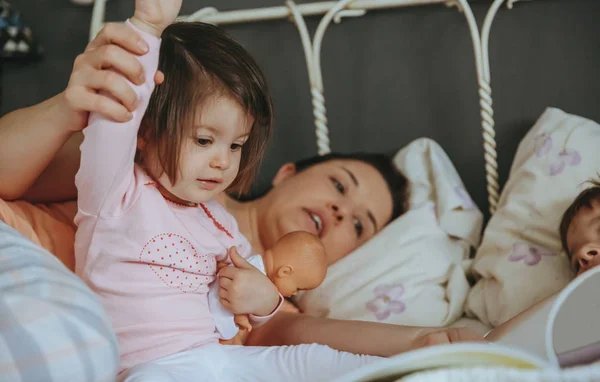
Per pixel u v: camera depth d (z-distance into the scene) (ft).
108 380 2.09
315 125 5.63
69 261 3.29
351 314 4.23
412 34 5.39
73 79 2.53
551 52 5.15
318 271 3.12
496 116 5.31
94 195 2.72
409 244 4.55
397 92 5.49
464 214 4.81
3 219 3.06
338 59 5.54
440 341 3.10
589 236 3.66
